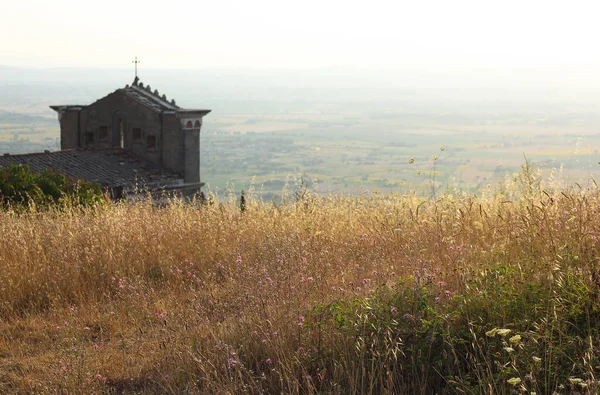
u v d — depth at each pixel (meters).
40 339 7.66
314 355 5.84
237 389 5.55
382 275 7.73
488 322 5.60
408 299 6.15
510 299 5.81
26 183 20.66
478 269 6.71
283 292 7.30
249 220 12.22
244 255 9.98
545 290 5.86
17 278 9.44
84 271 9.84
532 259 6.68
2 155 36.06
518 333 5.23
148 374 6.29
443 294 6.32
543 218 7.63
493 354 5.16
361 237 9.99
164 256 10.60
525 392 4.78
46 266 9.79
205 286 9.07
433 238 8.78
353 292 6.87
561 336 5.19
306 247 9.39
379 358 5.30
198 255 10.55
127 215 12.84
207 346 6.35
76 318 8.25
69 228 11.57
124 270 10.02
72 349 6.94
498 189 11.16
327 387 5.43
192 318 7.43
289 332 6.23
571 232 6.95
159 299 8.84
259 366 6.02
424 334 5.64
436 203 10.84
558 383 4.82
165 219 12.45
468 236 8.72
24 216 14.76
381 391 5.11
